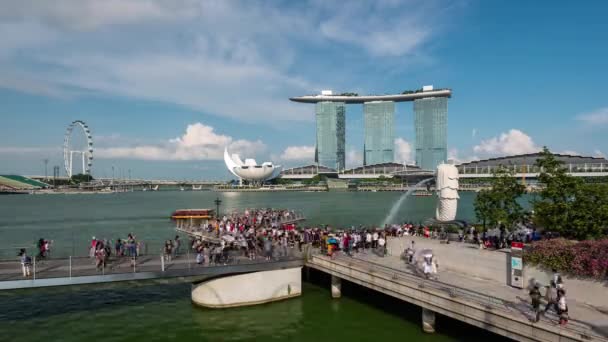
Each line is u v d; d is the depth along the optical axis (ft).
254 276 93.40
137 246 105.81
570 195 89.76
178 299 99.81
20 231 239.50
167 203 531.09
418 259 94.99
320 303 94.73
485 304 65.57
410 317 86.22
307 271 112.57
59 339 76.48
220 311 90.43
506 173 110.01
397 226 131.44
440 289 73.72
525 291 73.26
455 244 93.97
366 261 96.94
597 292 64.69
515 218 102.83
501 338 74.49
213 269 89.81
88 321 85.61
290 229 140.05
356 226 235.61
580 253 67.51
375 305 93.71
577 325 57.00
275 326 82.28
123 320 85.97
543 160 94.79
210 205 473.67
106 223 278.05
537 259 72.95
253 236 116.78
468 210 343.46
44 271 84.58
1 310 92.32
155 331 80.33
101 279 82.43
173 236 207.62
